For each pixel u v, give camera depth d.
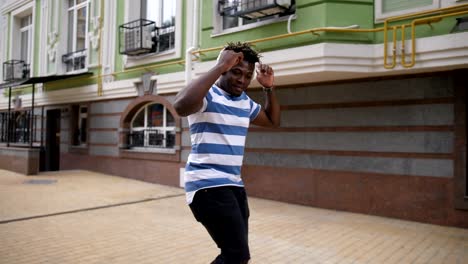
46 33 14.40
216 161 2.40
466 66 5.62
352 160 7.06
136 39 10.43
